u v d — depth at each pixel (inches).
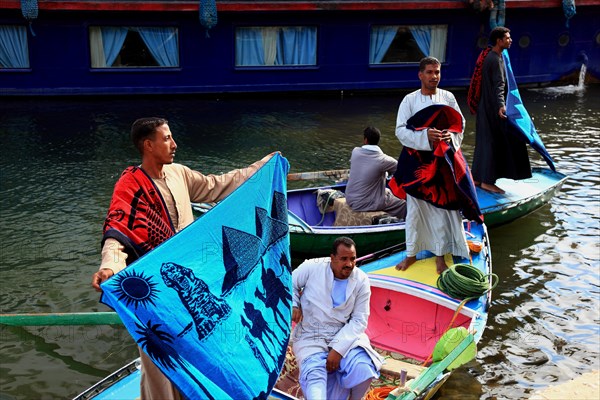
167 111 599.2
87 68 634.2
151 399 138.7
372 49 680.4
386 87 691.4
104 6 609.6
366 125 556.4
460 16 679.7
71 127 533.6
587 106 620.7
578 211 363.9
